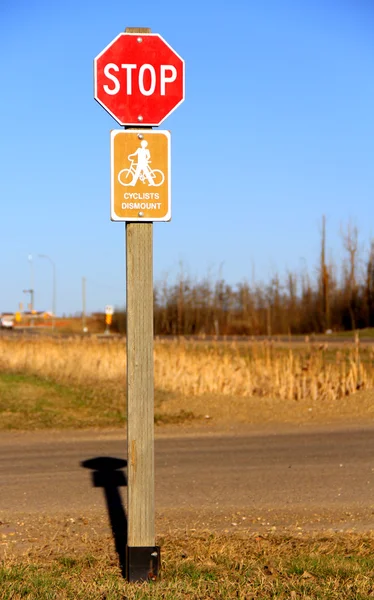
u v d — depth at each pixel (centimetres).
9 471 988
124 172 536
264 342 2166
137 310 542
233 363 1984
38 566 575
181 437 1302
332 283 6762
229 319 6259
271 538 656
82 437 1320
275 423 1478
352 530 682
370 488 854
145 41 541
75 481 916
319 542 639
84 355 2366
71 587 520
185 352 2122
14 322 9656
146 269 543
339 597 495
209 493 838
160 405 1662
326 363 2097
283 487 866
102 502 804
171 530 687
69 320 9388
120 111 540
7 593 506
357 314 6750
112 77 539
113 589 516
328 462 1023
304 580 530
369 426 1406
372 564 566
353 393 1723
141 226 543
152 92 542
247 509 765
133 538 543
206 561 586
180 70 545
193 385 1859
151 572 539
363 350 2802
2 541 659
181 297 6191
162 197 539
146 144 538
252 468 984
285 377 1820
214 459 1059
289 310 6538
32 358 2541
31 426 1443
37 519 735
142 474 543
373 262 6781
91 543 650
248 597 499
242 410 1605
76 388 1978
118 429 1422
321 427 1412
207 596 504
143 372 543
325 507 770
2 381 1981
